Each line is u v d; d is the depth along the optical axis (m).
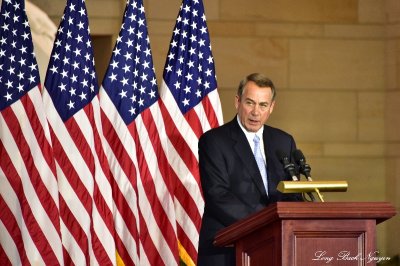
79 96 17.06
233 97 23.53
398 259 23.06
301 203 11.74
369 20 23.91
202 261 14.67
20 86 16.62
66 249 16.59
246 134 15.13
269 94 14.97
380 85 23.86
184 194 17.62
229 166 14.83
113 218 17.06
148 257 17.14
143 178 17.33
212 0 23.55
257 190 14.74
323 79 23.81
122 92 17.47
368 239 11.91
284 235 11.75
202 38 18.36
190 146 17.78
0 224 16.23
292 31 23.75
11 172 16.33
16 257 16.25
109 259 16.67
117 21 23.30
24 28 16.89
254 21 23.66
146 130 17.50
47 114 16.88
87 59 17.25
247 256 12.61
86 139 16.88
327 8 23.84
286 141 15.37
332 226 11.84
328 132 23.80
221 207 14.35
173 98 17.92
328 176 23.77
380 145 23.81
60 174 16.69
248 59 23.62
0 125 16.45
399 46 23.66
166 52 23.30
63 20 17.30
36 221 16.30
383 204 11.93
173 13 23.38
